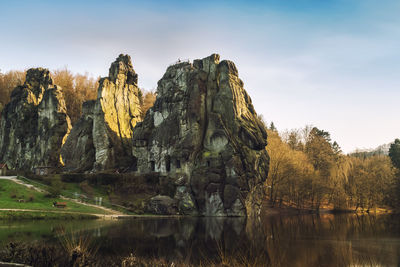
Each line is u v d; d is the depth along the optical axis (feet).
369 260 90.38
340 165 369.50
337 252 101.19
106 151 299.38
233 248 104.01
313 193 316.60
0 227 133.28
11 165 351.05
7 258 68.74
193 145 253.24
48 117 337.52
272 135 391.45
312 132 459.32
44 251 73.10
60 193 214.90
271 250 102.68
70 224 148.46
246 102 280.92
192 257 88.94
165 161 266.36
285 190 309.22
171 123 273.54
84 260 69.56
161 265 74.18
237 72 284.00
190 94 271.08
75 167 303.27
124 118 330.75
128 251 94.22
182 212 233.96
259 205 255.70
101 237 115.34
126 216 192.95
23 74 485.15
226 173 238.68
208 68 285.23
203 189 236.84
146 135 292.20
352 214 298.97
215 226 164.96
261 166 259.60
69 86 440.86
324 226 176.24
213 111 266.77
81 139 311.27
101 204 218.38
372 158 465.88
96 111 309.83
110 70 343.46
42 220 159.43
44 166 309.63
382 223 200.13
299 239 126.00
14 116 366.84
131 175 256.11
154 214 222.28
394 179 368.48
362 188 345.72
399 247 110.73
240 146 248.73
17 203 182.70
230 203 230.48
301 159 348.59
